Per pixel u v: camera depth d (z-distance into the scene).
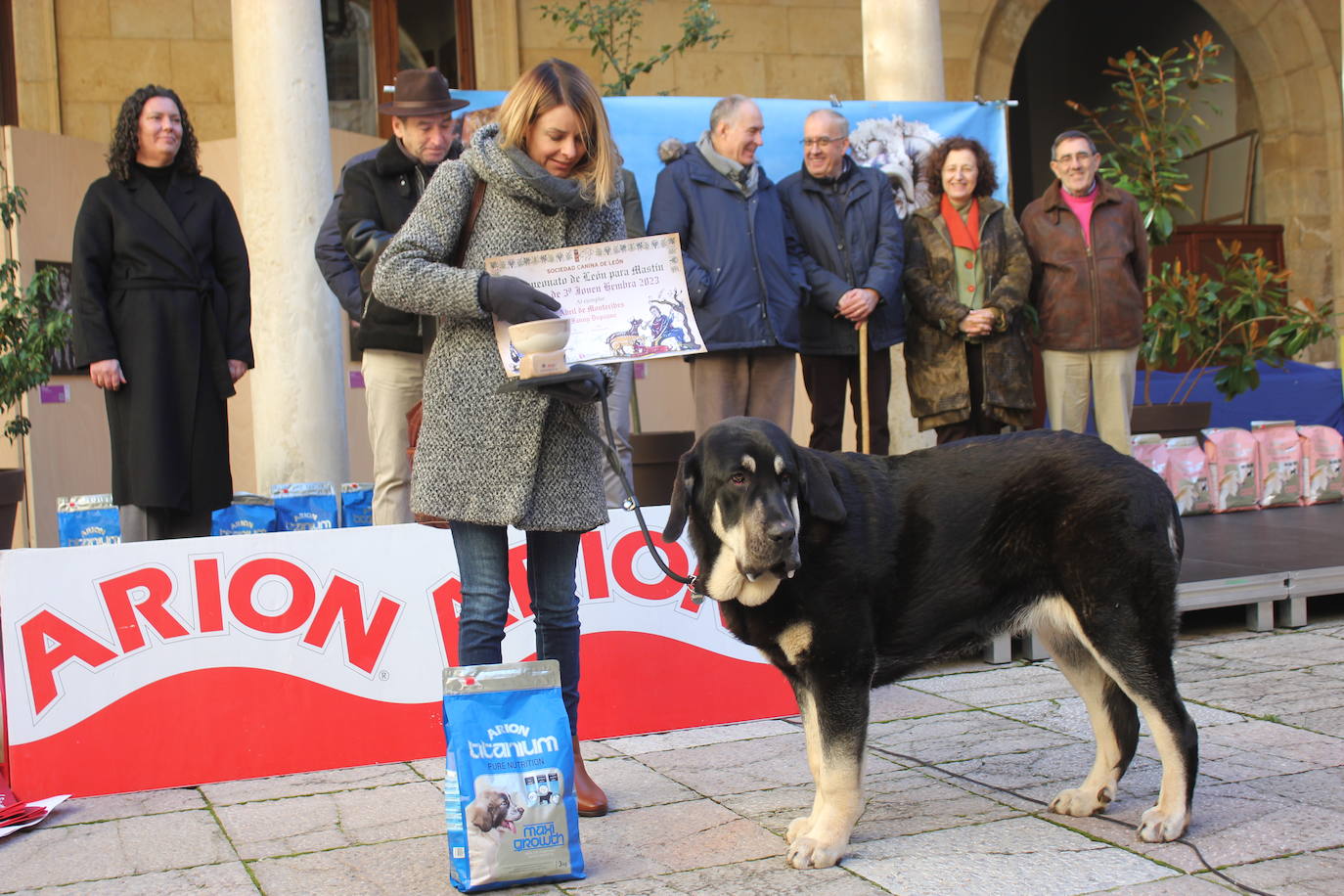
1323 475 7.81
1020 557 3.07
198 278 4.54
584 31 9.59
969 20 10.47
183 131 4.59
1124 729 3.20
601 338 3.08
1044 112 14.92
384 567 4.02
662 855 3.00
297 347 5.86
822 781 2.97
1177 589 3.01
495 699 2.91
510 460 3.12
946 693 4.57
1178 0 13.23
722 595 2.97
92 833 3.33
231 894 2.82
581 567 4.18
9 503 5.04
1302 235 11.77
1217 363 8.73
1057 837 3.01
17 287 6.49
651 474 5.77
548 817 2.82
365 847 3.13
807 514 2.92
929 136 6.06
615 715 4.18
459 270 3.02
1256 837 2.94
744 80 9.91
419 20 9.38
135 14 8.69
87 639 3.75
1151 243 8.34
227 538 3.88
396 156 4.66
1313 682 4.47
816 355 5.39
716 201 5.05
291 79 5.82
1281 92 11.72
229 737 3.84
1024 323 5.83
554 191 3.11
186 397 4.48
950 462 3.15
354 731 3.96
